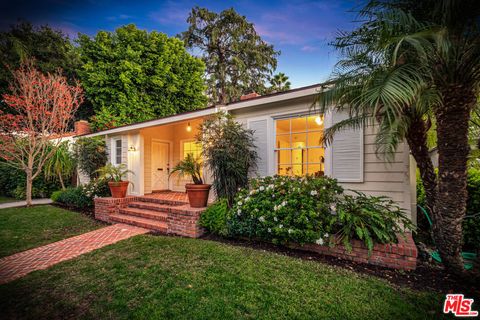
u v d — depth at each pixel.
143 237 4.59
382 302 2.31
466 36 2.29
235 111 5.94
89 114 14.30
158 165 9.00
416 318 2.09
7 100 8.70
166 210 6.11
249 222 4.11
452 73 2.44
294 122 5.36
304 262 3.29
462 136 2.59
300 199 3.78
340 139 4.45
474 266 2.65
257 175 5.47
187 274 2.95
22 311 2.33
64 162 9.60
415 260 2.99
